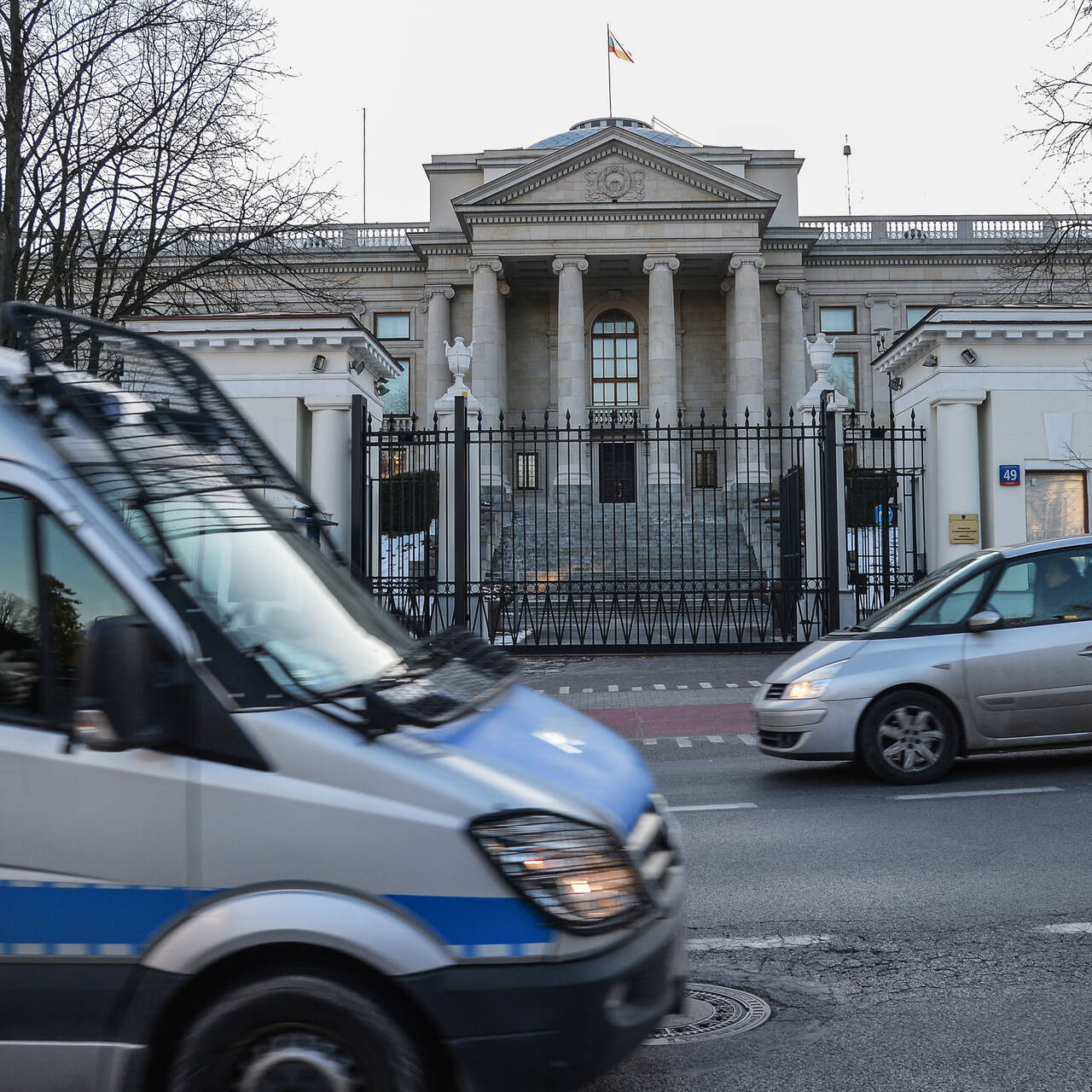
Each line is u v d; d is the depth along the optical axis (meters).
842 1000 4.55
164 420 3.88
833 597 17.80
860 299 56.38
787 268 55.47
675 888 3.61
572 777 3.41
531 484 52.25
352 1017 2.90
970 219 56.84
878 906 5.75
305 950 3.01
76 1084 3.00
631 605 22.61
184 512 3.60
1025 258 22.53
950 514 19.02
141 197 21.83
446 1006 2.93
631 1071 3.94
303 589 3.86
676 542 32.75
